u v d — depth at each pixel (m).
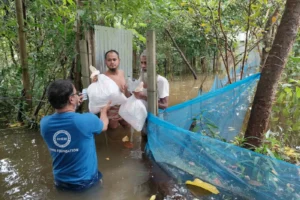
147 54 2.91
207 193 2.29
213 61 9.98
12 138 3.63
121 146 3.33
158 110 3.25
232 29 5.57
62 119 2.22
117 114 3.57
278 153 2.78
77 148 2.28
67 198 2.26
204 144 2.38
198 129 3.08
